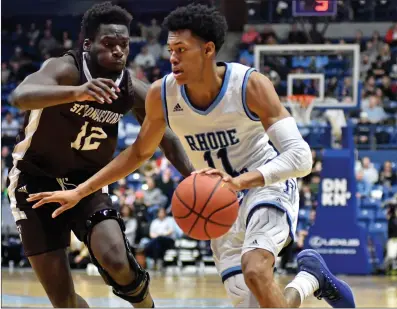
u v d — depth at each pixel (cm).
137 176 1288
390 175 1271
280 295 335
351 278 987
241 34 1616
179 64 344
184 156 424
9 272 1070
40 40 1745
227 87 351
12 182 410
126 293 392
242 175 327
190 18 341
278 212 355
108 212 397
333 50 1134
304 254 439
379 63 1581
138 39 1716
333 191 1031
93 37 384
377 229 1192
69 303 400
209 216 321
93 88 336
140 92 407
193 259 1157
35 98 348
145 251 1136
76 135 397
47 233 397
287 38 1537
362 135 1412
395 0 1631
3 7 1816
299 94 1146
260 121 359
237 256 374
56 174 410
